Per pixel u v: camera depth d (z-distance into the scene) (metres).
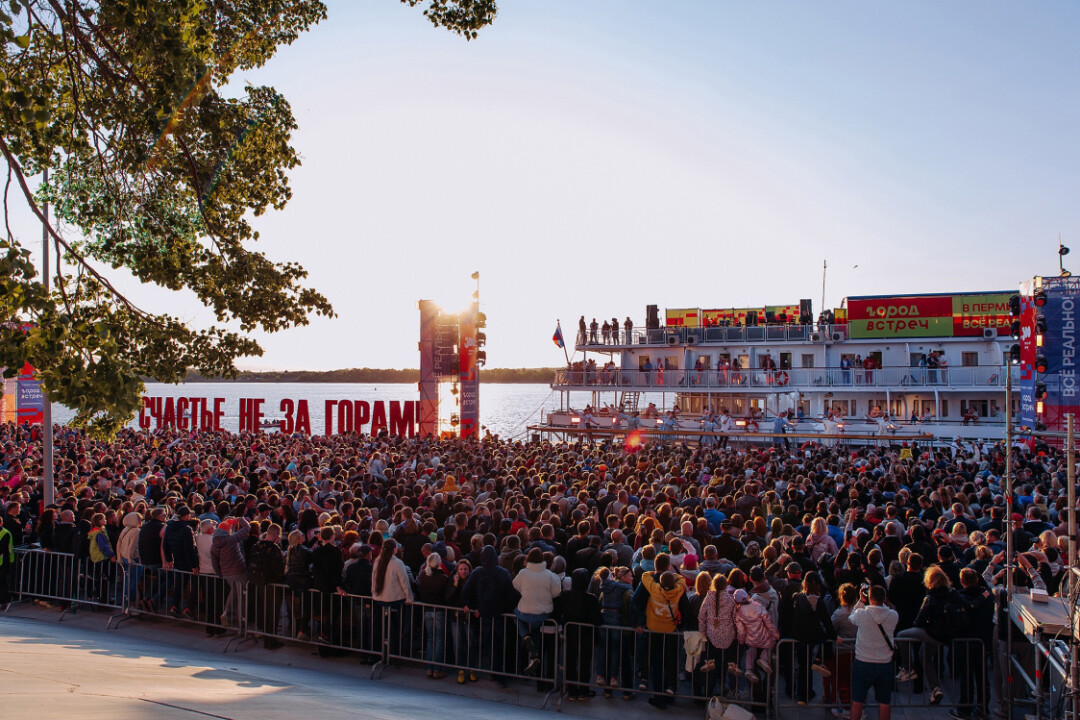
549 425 50.06
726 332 47.34
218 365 11.21
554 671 10.44
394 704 8.95
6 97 8.04
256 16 12.20
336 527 12.41
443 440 34.19
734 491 17.14
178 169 11.41
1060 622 8.38
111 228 11.50
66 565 14.12
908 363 44.19
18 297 7.40
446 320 41.94
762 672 9.88
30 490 19.16
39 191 11.15
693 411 50.19
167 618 13.70
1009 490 9.95
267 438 35.88
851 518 14.30
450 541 12.50
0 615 13.82
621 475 21.42
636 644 10.44
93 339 8.48
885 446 40.91
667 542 11.79
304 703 8.01
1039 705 8.90
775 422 42.97
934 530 13.19
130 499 15.45
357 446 31.30
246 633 12.56
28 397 43.72
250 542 12.58
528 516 14.60
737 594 9.62
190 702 7.05
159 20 8.67
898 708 10.39
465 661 11.39
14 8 7.56
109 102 10.08
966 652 9.99
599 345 50.16
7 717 5.41
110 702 6.52
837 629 10.02
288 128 12.77
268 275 12.00
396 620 11.56
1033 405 23.20
